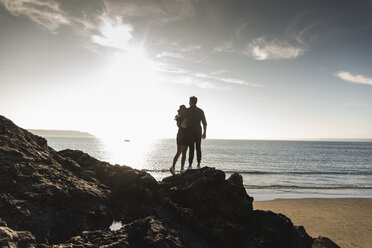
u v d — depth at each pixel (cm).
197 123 794
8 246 281
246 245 523
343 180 2898
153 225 433
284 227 592
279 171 3909
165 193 612
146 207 532
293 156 8469
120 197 549
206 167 684
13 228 347
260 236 558
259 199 1569
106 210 488
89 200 477
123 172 596
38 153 514
